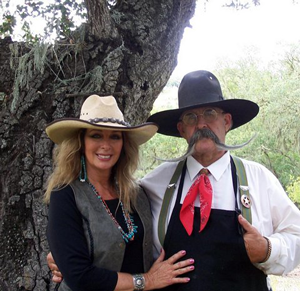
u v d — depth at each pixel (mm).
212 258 1890
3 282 2160
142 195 2070
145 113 2641
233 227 1913
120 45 2398
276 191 2008
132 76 2412
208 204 1932
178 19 2654
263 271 1940
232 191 1998
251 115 2225
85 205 1796
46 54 2305
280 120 12242
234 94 14188
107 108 1875
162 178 2156
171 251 1968
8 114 2295
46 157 2252
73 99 2303
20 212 2223
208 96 2037
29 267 2182
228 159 2082
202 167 2039
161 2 2570
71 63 2336
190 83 2076
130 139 2021
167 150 11109
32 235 2205
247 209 1936
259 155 12617
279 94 12453
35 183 2234
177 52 2742
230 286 1868
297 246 1931
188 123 2047
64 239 1728
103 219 1809
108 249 1776
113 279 1734
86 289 1691
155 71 2520
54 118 2285
